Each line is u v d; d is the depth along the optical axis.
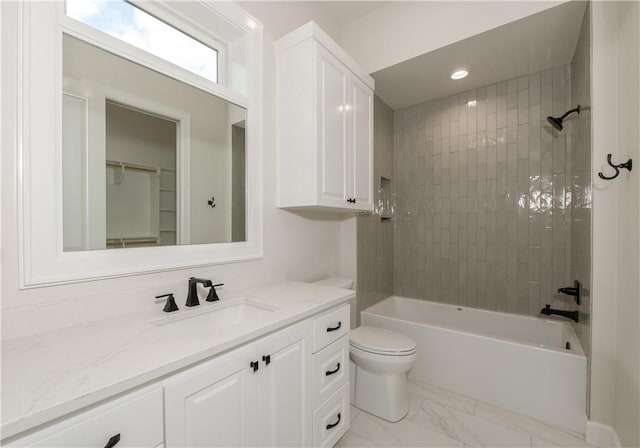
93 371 0.66
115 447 0.63
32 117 0.88
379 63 2.23
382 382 1.73
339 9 2.22
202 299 1.33
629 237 1.30
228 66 1.56
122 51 1.15
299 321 1.16
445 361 2.03
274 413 1.04
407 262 2.95
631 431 1.25
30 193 0.88
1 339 0.82
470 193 2.61
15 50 0.86
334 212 2.32
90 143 1.06
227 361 0.87
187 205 1.38
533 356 1.73
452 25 1.92
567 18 1.68
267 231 1.70
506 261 2.45
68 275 0.95
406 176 2.96
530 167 2.34
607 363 1.47
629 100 1.31
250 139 1.61
